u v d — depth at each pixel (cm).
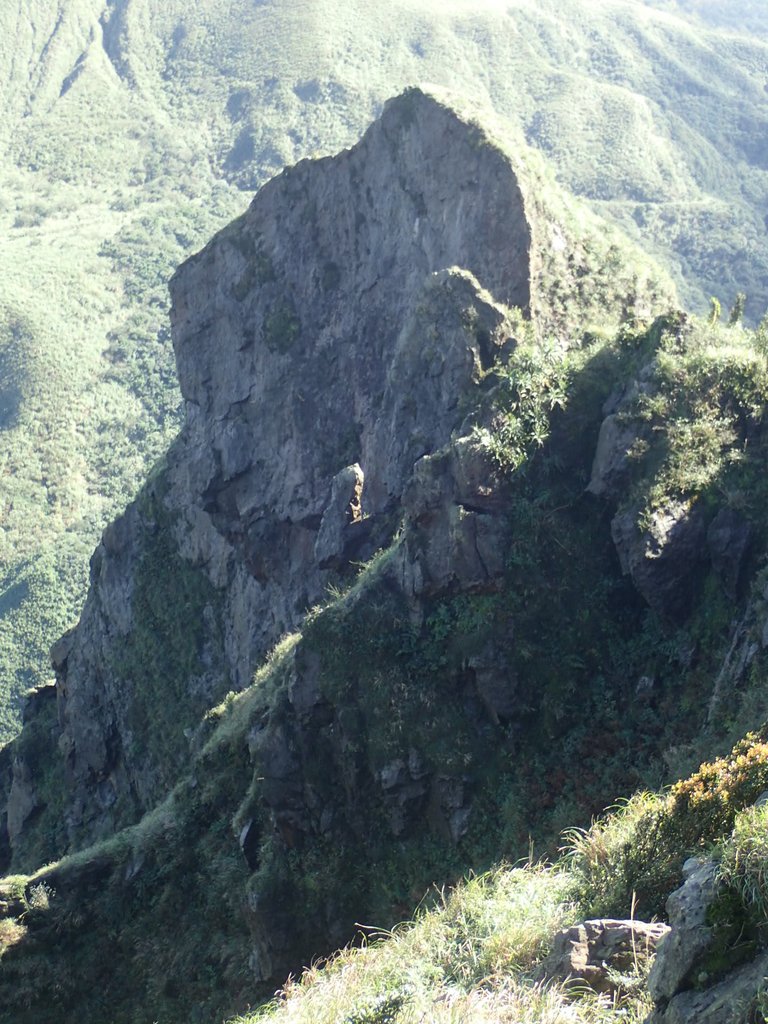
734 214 17188
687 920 848
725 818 1088
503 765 2320
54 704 6075
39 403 16738
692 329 2711
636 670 2344
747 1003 766
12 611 12200
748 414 2492
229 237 4703
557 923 1128
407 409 3453
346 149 4372
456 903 1302
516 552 2497
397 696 2445
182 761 4925
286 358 4478
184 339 4841
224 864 2702
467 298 3403
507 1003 973
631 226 17638
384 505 3506
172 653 5153
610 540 2519
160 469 5294
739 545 2284
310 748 2506
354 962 1305
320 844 2453
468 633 2434
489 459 2559
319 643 2545
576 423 2684
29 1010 2670
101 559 5606
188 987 2562
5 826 6072
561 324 3566
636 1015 903
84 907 2802
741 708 2011
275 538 4500
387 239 4212
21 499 15238
